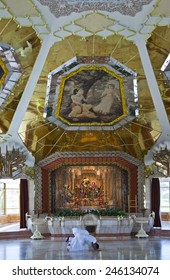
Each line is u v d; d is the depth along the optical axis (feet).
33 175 76.95
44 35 49.55
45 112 66.59
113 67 57.93
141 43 51.47
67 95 63.93
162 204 94.53
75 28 49.73
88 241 49.62
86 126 72.79
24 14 45.32
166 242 58.59
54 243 59.00
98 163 77.87
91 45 53.16
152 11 45.91
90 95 64.64
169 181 86.28
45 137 73.61
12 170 69.26
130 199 78.02
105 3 45.80
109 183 79.41
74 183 79.46
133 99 63.98
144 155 76.79
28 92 58.95
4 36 47.14
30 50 51.06
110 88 62.80
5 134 65.46
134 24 48.93
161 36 49.14
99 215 68.95
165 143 69.77
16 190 92.99
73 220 67.82
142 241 60.29
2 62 51.67
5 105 59.00
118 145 76.48
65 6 45.88
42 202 77.77
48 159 77.66
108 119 70.69
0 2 42.68
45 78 58.23
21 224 75.61
